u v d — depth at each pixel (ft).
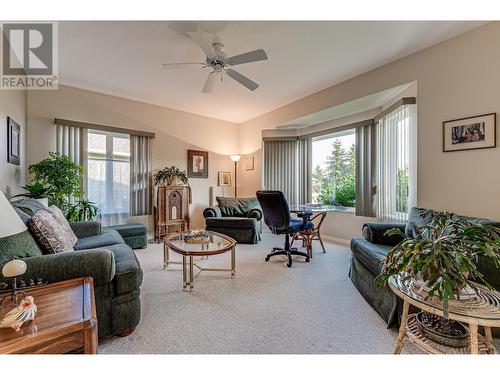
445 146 8.39
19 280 4.26
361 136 13.26
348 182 14.78
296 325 5.80
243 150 18.83
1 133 7.91
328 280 8.57
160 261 10.59
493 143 7.43
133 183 14.33
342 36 8.13
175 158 16.07
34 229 5.70
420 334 4.30
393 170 11.00
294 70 10.57
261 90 12.91
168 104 15.17
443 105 8.44
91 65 10.14
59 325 3.10
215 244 8.68
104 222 13.43
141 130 14.64
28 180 11.09
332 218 14.99
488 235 3.88
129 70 10.61
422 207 8.95
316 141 16.55
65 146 12.13
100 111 13.21
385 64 10.04
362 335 5.42
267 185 17.34
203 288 7.82
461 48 8.02
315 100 13.25
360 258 7.49
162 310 6.44
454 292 3.65
